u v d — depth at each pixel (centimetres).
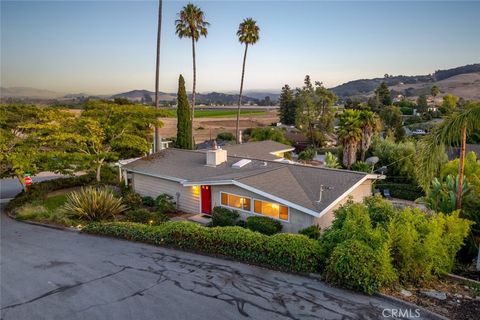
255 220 1399
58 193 2322
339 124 3130
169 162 2183
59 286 885
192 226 1173
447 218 911
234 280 873
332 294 775
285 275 890
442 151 1072
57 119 2189
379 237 826
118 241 1277
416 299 735
